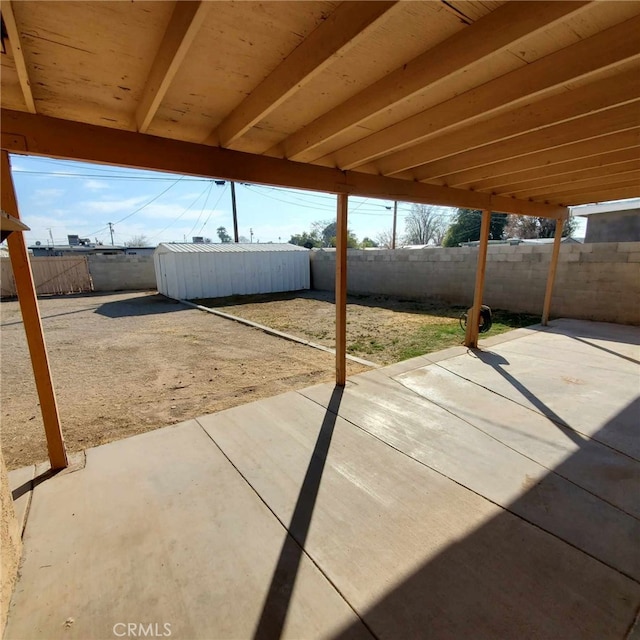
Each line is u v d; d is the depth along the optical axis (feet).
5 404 11.65
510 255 25.95
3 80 5.41
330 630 4.38
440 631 4.34
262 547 5.63
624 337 18.03
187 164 7.57
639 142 8.18
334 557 5.43
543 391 11.56
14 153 6.18
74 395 12.33
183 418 10.47
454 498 6.72
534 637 4.25
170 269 39.27
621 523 6.06
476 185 13.39
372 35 4.77
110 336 21.59
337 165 9.71
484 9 4.39
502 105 5.98
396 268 35.06
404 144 7.77
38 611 4.62
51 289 44.70
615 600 4.69
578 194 15.65
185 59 5.18
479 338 18.58
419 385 12.14
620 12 4.50
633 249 20.13
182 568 5.25
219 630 4.39
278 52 5.08
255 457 8.07
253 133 8.07
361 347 18.12
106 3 3.97
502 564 5.27
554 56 5.32
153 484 7.15
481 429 9.25
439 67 5.05
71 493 6.88
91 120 6.96
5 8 3.63
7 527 5.08
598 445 8.45
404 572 5.16
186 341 20.29
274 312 29.84
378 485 7.11
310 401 10.98
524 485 7.07
